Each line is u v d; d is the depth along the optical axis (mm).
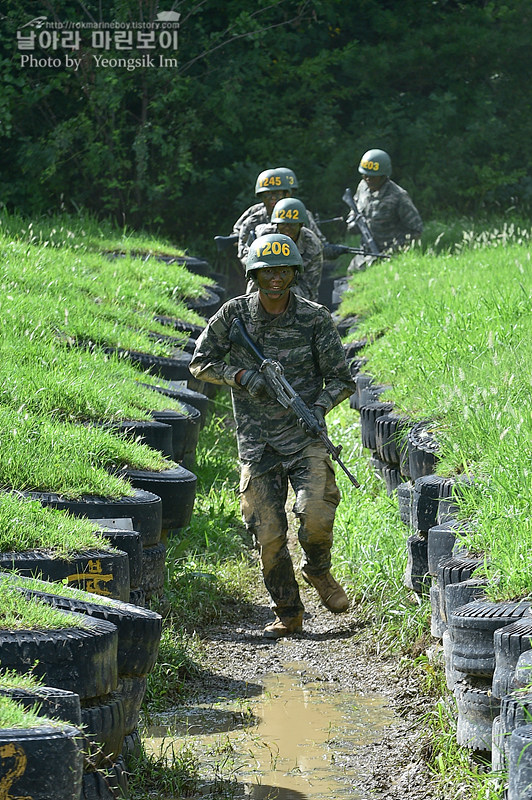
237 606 16344
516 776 7133
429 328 21094
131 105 49625
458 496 12562
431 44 50031
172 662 13266
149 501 13414
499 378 15555
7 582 9562
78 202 48375
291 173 24266
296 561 18125
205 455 22594
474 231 40094
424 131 49000
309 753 10867
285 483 14695
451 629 9859
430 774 10078
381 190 36000
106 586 10742
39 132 48906
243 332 14172
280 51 49906
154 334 24312
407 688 12562
